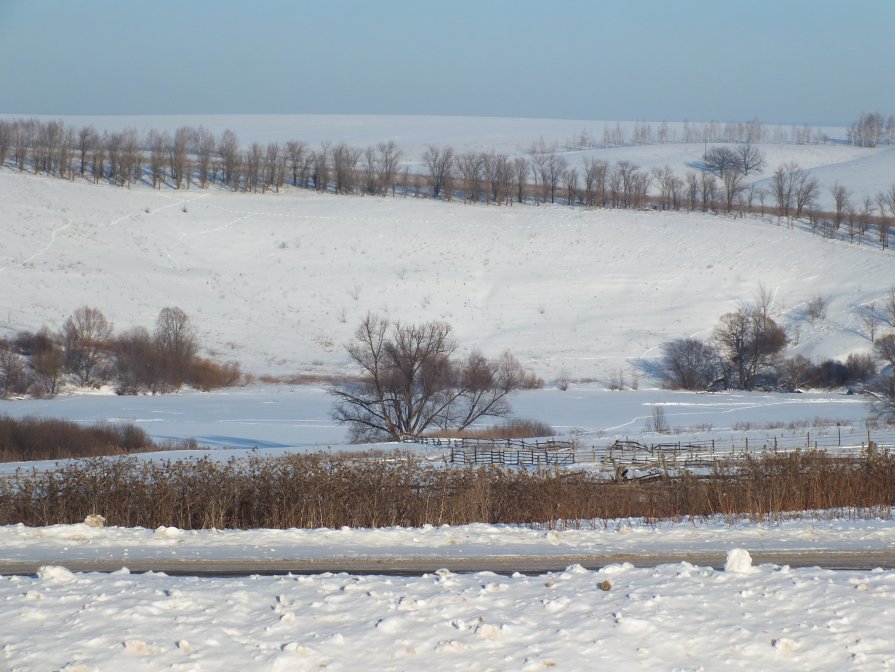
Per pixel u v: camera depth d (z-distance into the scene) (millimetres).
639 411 84000
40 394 96438
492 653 10180
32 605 11406
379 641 10422
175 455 50969
